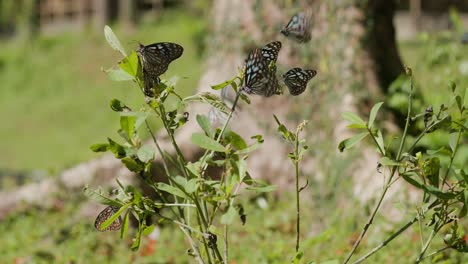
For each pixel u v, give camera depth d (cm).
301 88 379
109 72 371
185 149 892
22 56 2814
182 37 2523
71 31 3088
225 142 393
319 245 707
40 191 995
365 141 841
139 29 2836
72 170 1004
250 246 744
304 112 909
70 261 756
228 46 979
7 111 2388
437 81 877
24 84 2577
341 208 818
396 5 948
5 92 2564
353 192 820
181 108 382
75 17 3153
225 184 379
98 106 2234
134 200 379
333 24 917
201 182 378
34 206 986
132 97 1398
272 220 820
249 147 388
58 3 3206
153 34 2711
